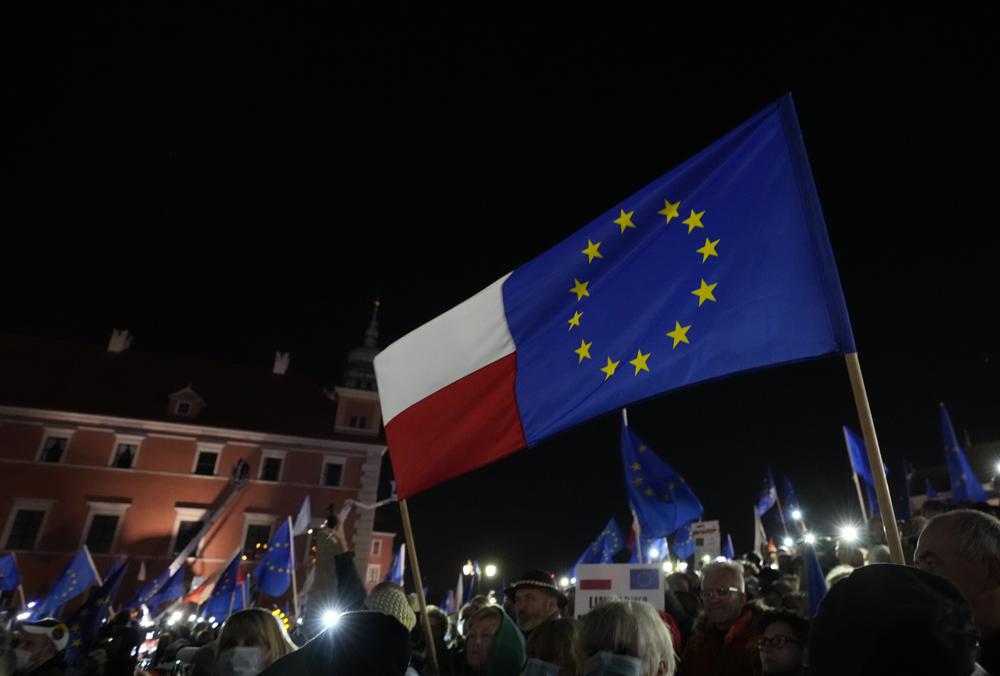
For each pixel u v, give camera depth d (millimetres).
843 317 3084
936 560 2168
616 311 3990
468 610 6230
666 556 12023
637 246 4059
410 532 4395
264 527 35844
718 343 3461
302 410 41312
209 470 36781
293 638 7125
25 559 32188
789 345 3209
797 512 15477
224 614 17969
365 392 41062
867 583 1312
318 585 4719
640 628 2920
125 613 9812
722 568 4328
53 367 38344
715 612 4219
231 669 3521
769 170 3645
